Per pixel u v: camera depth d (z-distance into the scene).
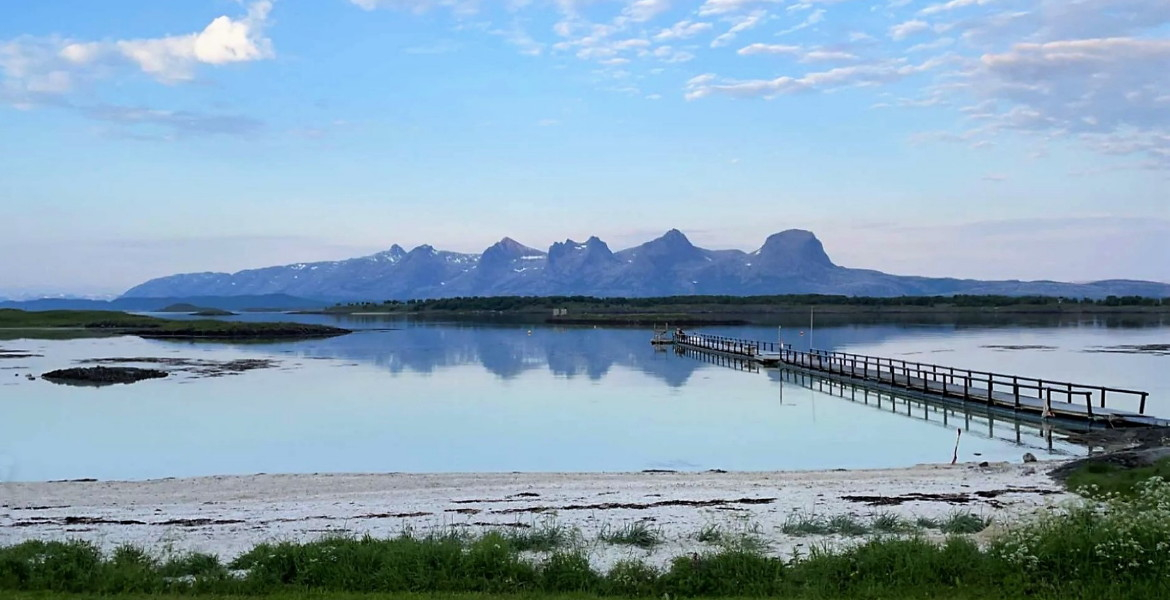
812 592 10.38
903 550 11.25
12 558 11.49
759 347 79.25
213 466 27.75
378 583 10.99
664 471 25.38
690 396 46.41
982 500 17.45
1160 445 27.27
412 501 19.16
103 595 10.55
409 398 45.66
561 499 18.94
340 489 21.69
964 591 10.19
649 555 12.80
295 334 113.06
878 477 22.12
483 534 13.48
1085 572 10.29
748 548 12.37
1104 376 52.50
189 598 10.46
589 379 55.69
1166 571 9.98
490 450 30.41
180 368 61.75
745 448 30.53
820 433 33.91
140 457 29.38
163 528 15.76
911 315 176.00
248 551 13.13
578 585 10.90
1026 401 38.19
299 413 39.97
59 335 105.19
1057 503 16.41
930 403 43.31
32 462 28.44
